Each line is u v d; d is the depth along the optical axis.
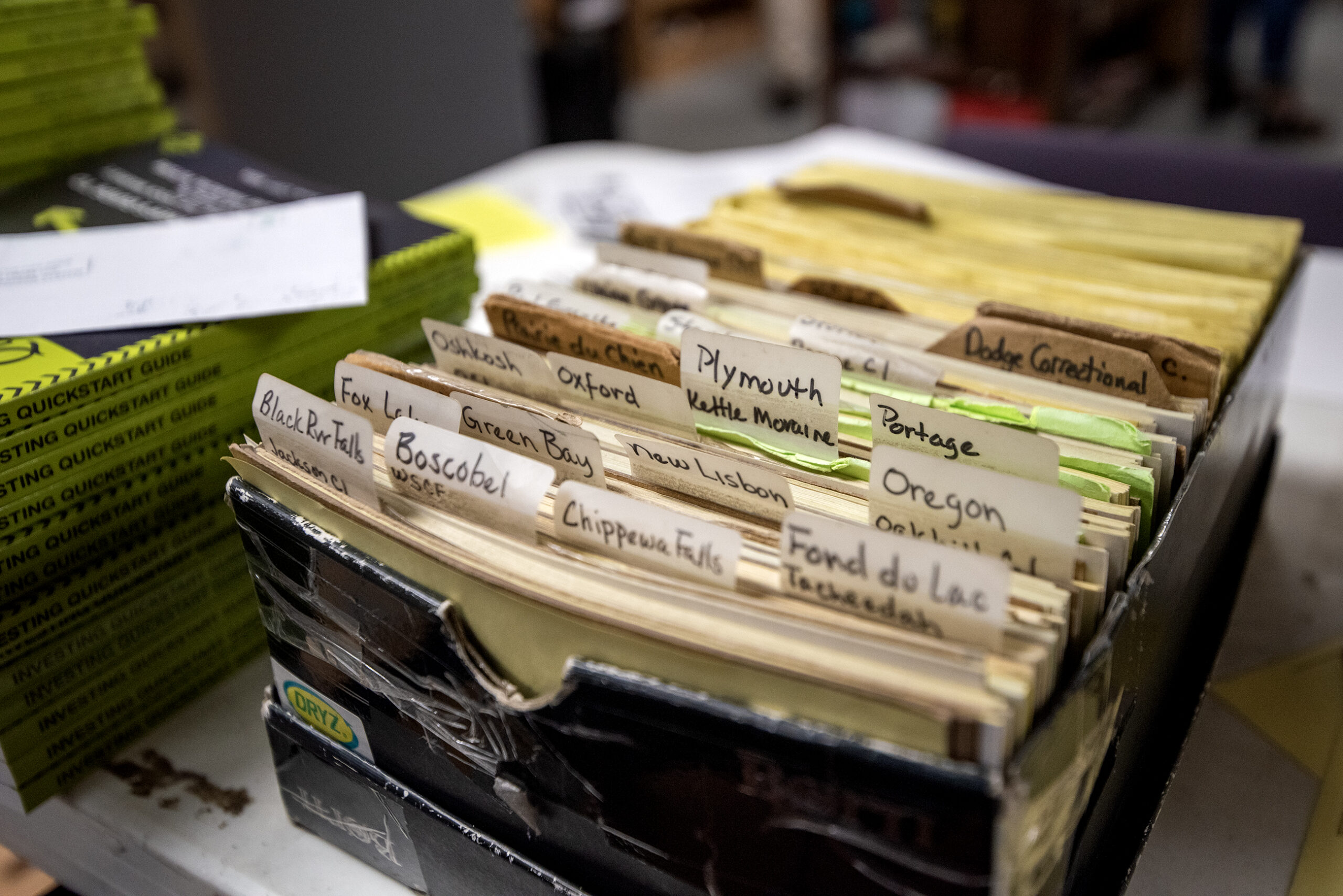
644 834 0.43
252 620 0.74
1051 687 0.39
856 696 0.35
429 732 0.48
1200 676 0.67
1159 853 0.58
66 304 0.66
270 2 1.88
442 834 0.52
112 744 0.66
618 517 0.43
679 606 0.40
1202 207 1.57
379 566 0.45
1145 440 0.50
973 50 3.12
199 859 0.59
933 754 0.35
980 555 0.37
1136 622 0.44
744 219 0.80
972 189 0.90
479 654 0.45
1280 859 0.58
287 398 0.48
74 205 0.81
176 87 2.35
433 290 0.80
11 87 0.81
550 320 0.58
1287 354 0.87
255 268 0.71
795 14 4.49
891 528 0.45
